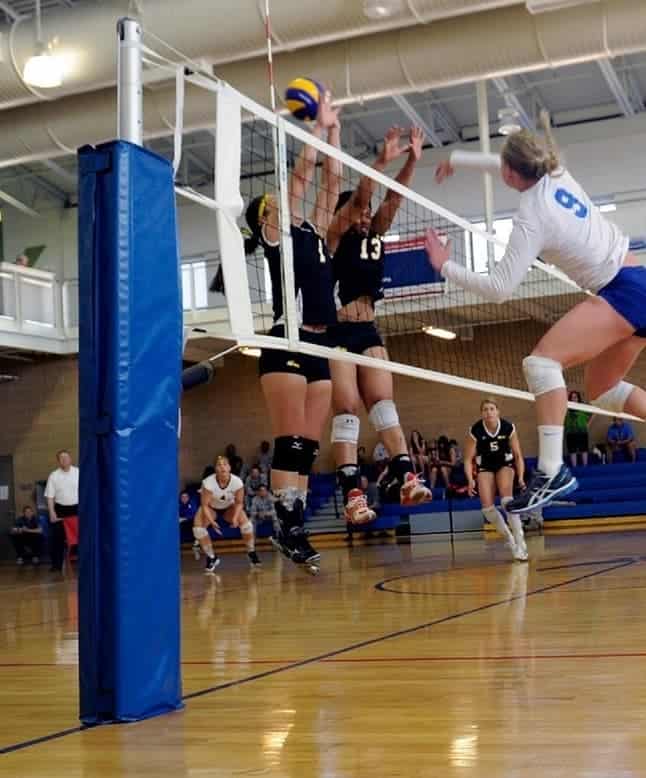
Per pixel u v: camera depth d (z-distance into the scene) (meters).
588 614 5.36
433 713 3.03
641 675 3.46
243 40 11.29
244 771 2.48
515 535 10.92
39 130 14.15
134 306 3.37
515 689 3.33
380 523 20.41
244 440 23.97
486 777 2.28
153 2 11.46
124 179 3.40
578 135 20.73
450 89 19.95
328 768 2.46
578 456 20.42
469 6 10.79
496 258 17.30
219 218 4.38
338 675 3.88
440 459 20.88
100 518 3.27
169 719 3.19
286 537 7.68
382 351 6.48
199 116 13.62
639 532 16.89
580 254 4.21
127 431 3.29
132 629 3.22
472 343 21.12
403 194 6.33
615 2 11.72
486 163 4.96
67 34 12.02
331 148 5.73
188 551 21.03
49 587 12.18
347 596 7.77
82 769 2.59
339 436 6.62
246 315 4.50
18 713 3.48
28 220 23.67
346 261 6.41
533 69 12.44
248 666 4.30
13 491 22.52
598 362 4.67
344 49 12.74
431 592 7.60
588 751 2.46
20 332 19.81
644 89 20.58
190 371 5.46
